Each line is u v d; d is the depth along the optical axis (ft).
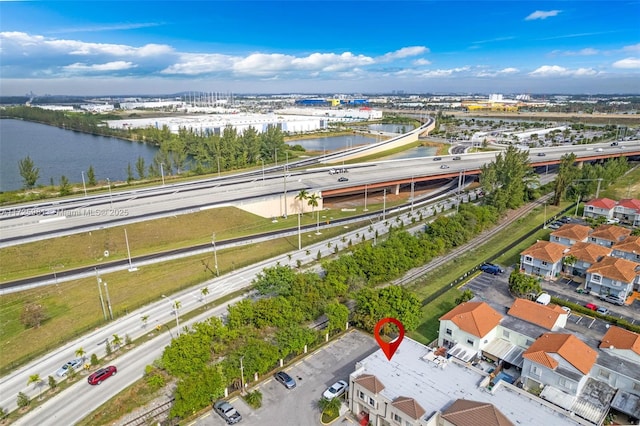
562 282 330.13
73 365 228.43
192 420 195.00
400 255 336.49
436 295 309.63
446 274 344.08
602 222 444.96
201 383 194.08
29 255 341.41
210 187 528.22
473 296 284.00
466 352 229.86
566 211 506.89
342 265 302.25
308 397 209.15
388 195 594.65
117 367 230.07
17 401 202.59
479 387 192.85
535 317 243.81
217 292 309.63
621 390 200.13
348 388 211.82
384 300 261.24
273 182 551.59
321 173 604.90
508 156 516.73
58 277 321.52
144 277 328.49
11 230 372.38
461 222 416.05
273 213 482.28
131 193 500.74
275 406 203.21
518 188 502.38
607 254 335.26
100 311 283.38
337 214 501.97
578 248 346.13
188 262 355.36
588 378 208.44
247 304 250.57
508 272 348.18
